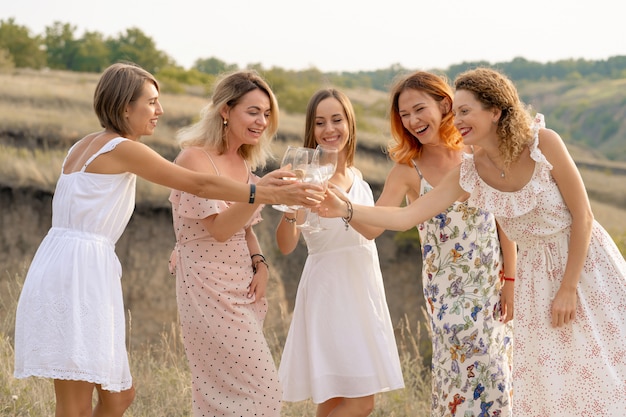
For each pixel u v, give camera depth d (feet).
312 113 13.29
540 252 11.32
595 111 170.40
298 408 16.66
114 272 10.97
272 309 40.37
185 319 12.01
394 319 57.52
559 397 11.13
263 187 11.39
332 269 12.92
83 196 10.72
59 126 70.64
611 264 11.20
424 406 17.62
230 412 11.88
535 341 11.34
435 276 12.77
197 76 139.33
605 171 123.24
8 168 56.80
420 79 12.47
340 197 11.97
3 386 15.35
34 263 10.80
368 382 12.68
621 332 10.96
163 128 77.97
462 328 12.52
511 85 11.19
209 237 11.92
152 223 53.72
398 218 11.85
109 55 155.53
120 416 11.53
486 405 12.60
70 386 10.68
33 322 10.44
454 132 12.68
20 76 104.27
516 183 11.31
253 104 12.13
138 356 19.12
